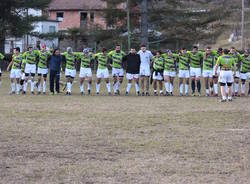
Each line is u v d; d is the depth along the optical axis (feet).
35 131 49.83
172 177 33.50
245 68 93.30
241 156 39.40
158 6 184.03
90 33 195.11
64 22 272.92
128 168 35.76
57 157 38.91
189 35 184.44
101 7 199.21
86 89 108.99
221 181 32.60
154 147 42.55
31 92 95.76
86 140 45.42
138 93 94.94
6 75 149.89
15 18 185.57
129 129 51.37
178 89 110.11
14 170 35.01
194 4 201.67
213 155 39.70
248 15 277.03
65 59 94.32
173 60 93.86
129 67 94.17
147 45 171.12
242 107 70.44
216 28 186.70
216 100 81.97
